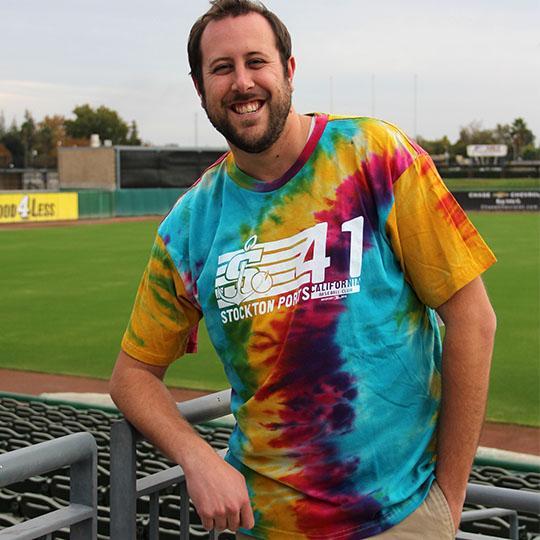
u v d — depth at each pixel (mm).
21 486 5754
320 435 2174
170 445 2252
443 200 2156
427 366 2273
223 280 2238
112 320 15125
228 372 2303
